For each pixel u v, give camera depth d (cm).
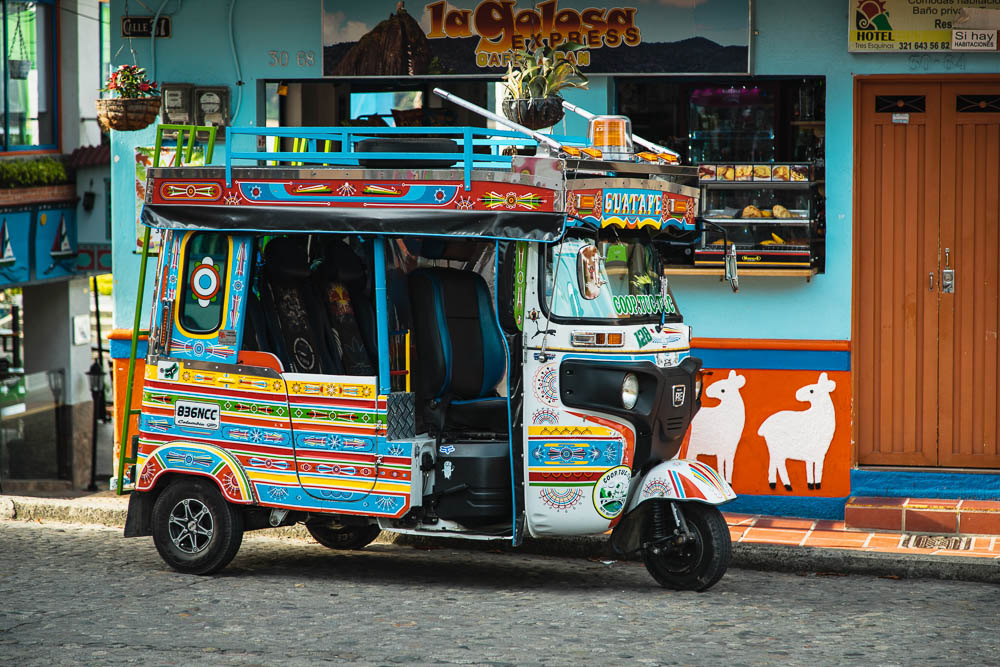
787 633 781
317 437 894
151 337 941
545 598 870
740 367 1144
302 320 930
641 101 1178
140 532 955
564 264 871
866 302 1154
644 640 755
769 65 1130
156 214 926
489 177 852
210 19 1219
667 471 870
